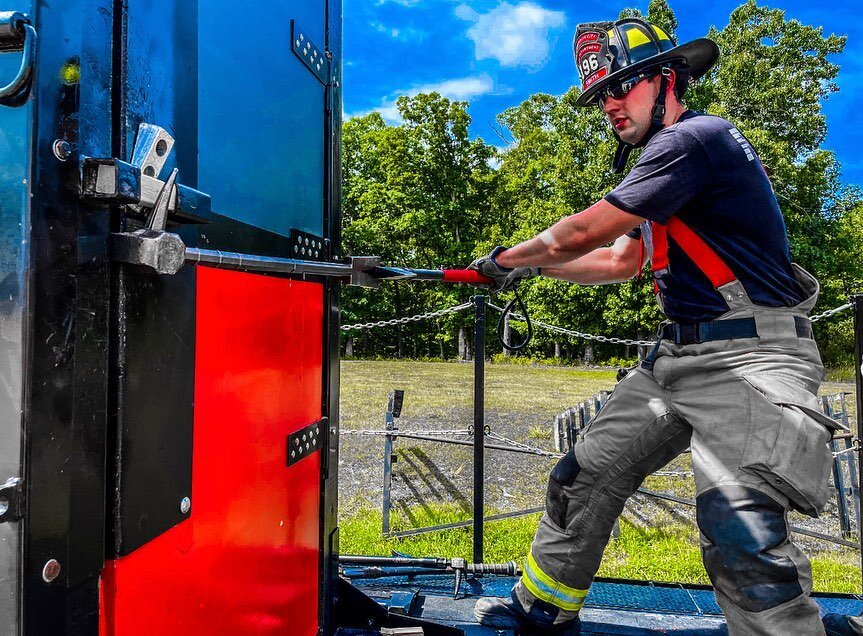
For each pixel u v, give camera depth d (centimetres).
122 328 76
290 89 134
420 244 3103
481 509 252
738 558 135
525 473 613
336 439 163
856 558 404
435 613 195
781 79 2189
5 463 62
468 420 915
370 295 3222
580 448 187
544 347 2683
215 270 102
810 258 2186
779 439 140
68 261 67
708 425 153
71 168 67
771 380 147
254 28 118
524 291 2545
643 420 176
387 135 3030
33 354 62
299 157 139
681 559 391
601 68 175
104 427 74
